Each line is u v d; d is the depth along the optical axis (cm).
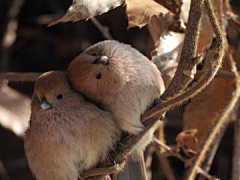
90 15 739
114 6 757
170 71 846
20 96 1108
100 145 783
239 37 1032
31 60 1410
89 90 777
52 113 786
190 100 995
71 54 1393
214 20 723
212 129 835
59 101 786
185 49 741
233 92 884
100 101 781
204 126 984
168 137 1299
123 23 1320
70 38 1387
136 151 816
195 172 887
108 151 789
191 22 738
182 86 745
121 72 761
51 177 801
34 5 1394
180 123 1273
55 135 783
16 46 1402
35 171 812
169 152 951
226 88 962
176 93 747
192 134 949
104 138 781
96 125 779
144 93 766
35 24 1398
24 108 1090
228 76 919
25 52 1427
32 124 801
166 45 857
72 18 737
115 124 784
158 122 788
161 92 790
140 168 832
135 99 765
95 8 742
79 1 736
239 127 962
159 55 853
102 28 998
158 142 949
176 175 1313
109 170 782
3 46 1341
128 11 793
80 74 772
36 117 794
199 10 734
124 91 767
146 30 1314
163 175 1235
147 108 771
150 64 782
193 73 739
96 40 1362
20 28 1398
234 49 1003
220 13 836
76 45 1381
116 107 773
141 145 802
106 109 783
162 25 866
